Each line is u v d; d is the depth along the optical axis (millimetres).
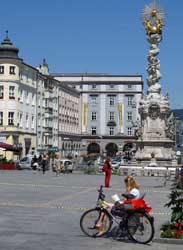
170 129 58969
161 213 20391
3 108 79750
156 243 13516
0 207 21141
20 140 82750
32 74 90125
